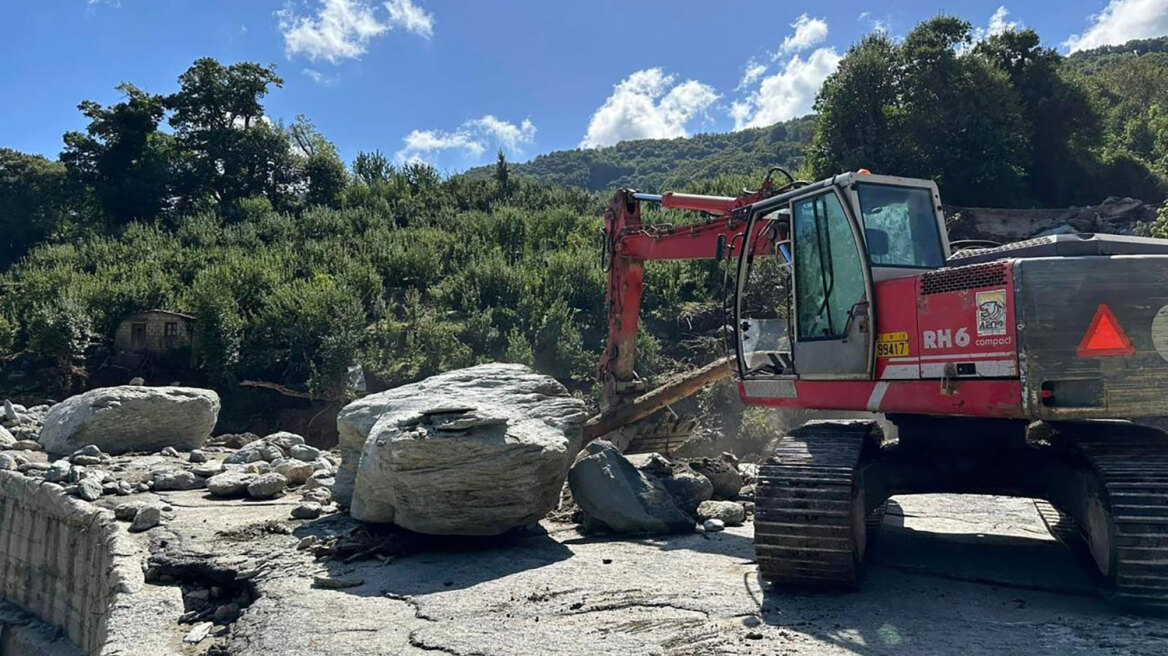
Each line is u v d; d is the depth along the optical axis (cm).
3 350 2941
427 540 751
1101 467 496
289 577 647
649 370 2748
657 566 653
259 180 5581
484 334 2878
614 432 1127
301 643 491
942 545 694
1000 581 571
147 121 5531
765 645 447
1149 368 480
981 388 513
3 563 1031
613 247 1105
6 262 5419
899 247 605
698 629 482
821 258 633
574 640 470
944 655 420
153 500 902
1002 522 800
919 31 3650
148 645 539
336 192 5528
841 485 536
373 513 745
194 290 2994
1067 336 485
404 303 3353
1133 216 3159
